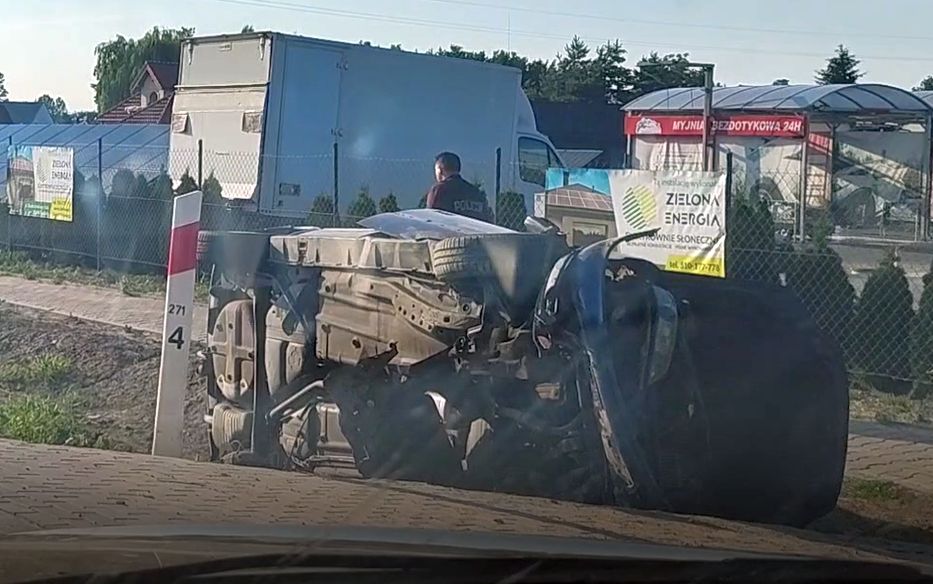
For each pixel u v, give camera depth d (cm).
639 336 604
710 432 625
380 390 675
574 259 609
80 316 1447
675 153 2908
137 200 1894
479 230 710
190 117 1995
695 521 602
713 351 645
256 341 740
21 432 899
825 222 1694
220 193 1861
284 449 727
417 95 2009
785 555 323
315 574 292
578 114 4803
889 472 802
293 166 1880
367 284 676
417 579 289
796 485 653
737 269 1199
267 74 1861
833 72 5234
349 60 1933
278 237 738
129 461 745
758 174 2625
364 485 661
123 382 1123
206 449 852
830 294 1147
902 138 2964
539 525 561
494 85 2109
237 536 351
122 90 7375
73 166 1906
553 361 609
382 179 1970
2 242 2098
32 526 532
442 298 639
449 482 661
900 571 304
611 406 583
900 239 2486
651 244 1102
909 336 1098
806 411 655
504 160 2125
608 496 620
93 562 317
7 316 1423
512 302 621
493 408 632
